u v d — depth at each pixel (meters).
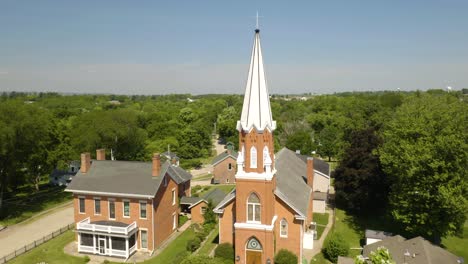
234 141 128.38
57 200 72.06
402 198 43.12
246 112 35.97
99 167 50.34
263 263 36.66
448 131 39.91
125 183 47.03
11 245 48.97
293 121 132.88
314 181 65.62
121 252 44.16
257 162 36.09
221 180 85.56
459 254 44.06
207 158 123.31
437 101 45.38
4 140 58.38
